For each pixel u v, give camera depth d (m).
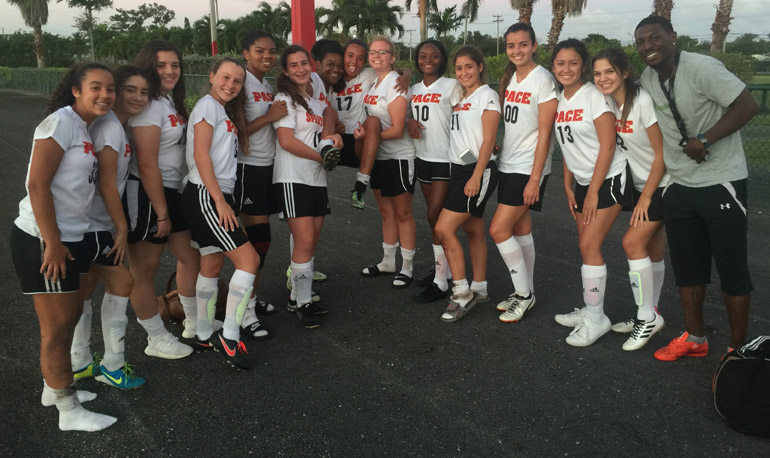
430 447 2.68
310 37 8.52
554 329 3.95
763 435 2.70
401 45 48.03
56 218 2.62
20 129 14.93
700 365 3.42
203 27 54.66
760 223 6.30
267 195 3.99
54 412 2.97
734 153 3.11
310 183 3.95
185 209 3.34
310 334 3.92
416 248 5.83
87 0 69.06
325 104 4.19
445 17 50.72
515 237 4.21
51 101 2.71
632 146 3.43
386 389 3.20
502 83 4.02
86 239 2.80
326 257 5.53
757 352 2.76
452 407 3.01
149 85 3.11
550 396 3.11
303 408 3.01
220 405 3.04
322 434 2.78
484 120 3.88
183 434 2.79
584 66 3.51
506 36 3.79
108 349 3.12
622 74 3.28
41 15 52.19
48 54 71.50
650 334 3.60
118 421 2.89
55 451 2.65
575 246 5.68
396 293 4.66
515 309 4.07
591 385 3.21
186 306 3.76
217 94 3.37
